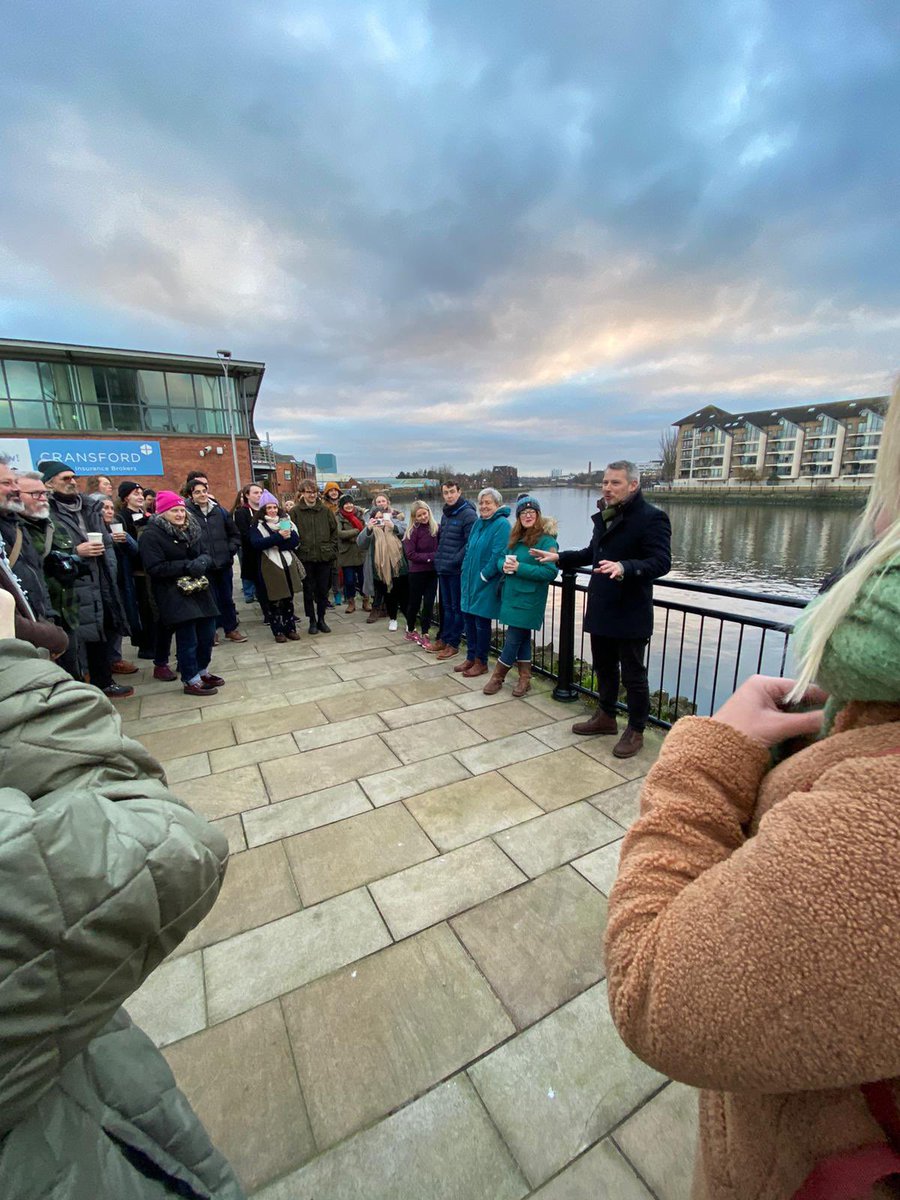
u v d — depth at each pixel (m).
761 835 0.42
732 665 8.12
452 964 1.77
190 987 1.70
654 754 3.12
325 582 6.02
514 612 3.87
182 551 4.04
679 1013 0.40
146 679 4.65
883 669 0.39
